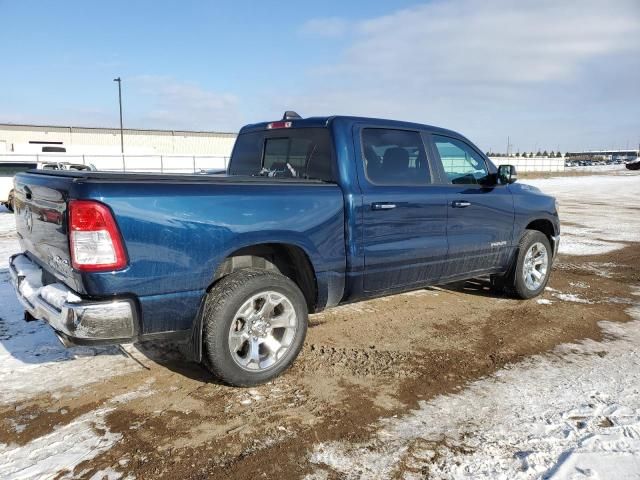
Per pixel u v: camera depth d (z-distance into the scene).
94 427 3.07
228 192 3.36
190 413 3.24
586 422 3.16
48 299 3.12
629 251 9.44
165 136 63.00
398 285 4.52
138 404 3.35
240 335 3.46
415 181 4.60
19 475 2.60
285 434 3.02
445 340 4.61
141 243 2.99
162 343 4.43
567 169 81.50
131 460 2.74
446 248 4.78
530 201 5.73
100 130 60.44
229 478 2.60
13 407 3.30
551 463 2.73
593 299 6.06
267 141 4.80
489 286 6.57
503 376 3.85
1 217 15.85
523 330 4.89
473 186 5.14
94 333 2.93
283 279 3.62
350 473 2.66
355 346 4.43
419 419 3.20
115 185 2.94
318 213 3.80
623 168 85.25
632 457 2.79
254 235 3.45
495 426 3.12
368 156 4.26
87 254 2.87
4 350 4.22
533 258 5.95
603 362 4.14
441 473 2.65
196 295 3.25
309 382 3.71
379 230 4.21
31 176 3.62
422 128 4.80
